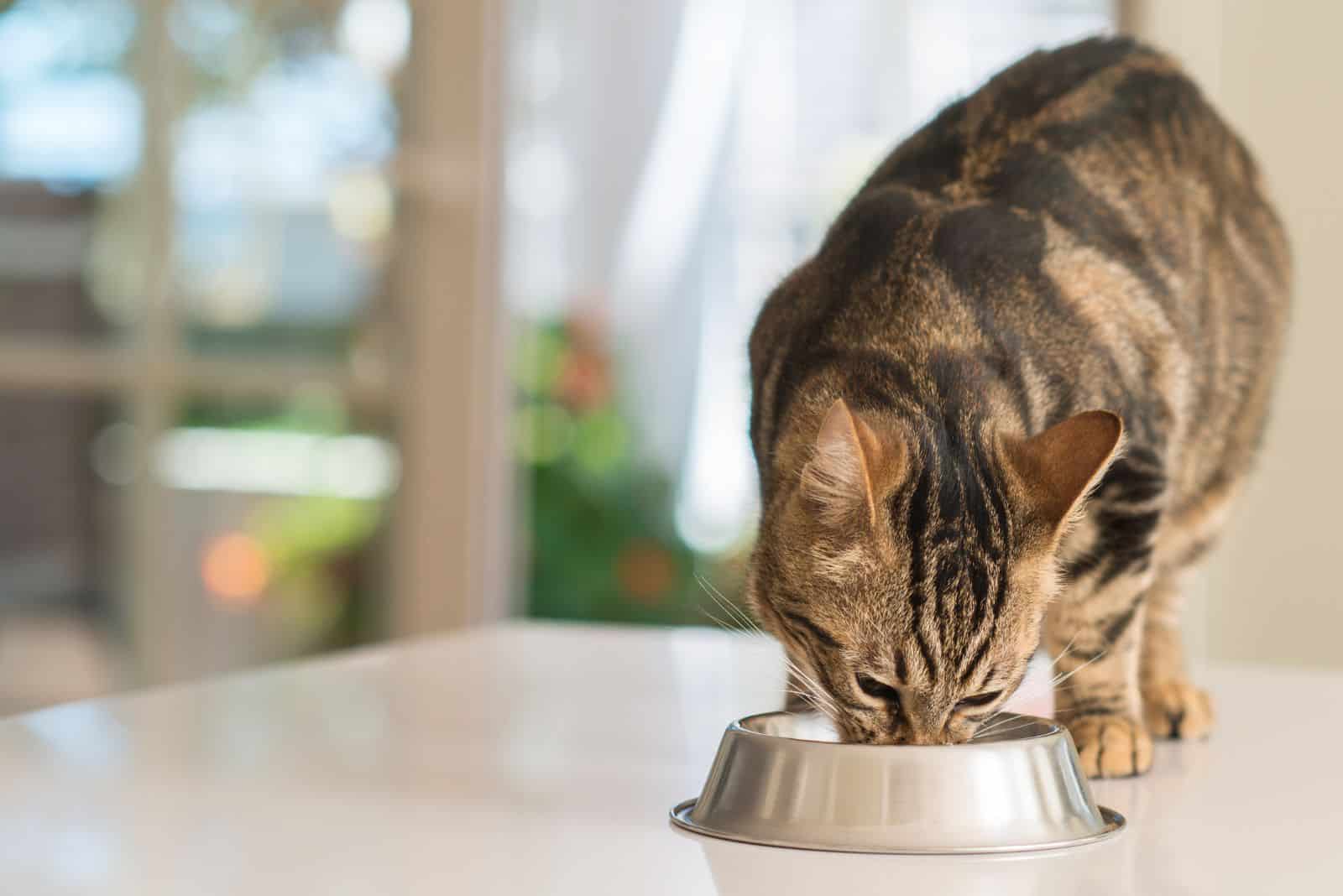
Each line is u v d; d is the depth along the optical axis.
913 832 1.26
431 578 4.05
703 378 4.92
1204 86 3.15
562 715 1.91
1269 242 2.26
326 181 4.02
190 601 4.09
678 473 4.88
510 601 4.34
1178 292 1.95
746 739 1.35
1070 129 1.95
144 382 4.05
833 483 1.60
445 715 1.91
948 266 1.77
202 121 4.01
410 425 4.05
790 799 1.29
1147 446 1.83
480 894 1.13
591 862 1.22
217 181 4.03
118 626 4.09
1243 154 2.25
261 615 4.09
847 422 1.55
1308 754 1.77
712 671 2.28
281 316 4.05
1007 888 1.15
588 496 4.69
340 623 4.08
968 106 2.04
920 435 1.63
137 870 1.19
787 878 1.17
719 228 4.89
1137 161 1.98
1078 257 1.83
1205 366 2.06
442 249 4.02
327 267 4.04
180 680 4.09
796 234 4.79
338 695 2.04
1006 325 1.75
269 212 4.03
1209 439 2.15
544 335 4.71
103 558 4.09
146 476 4.09
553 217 4.66
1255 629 3.25
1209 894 1.15
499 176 4.06
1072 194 1.88
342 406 4.06
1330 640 3.21
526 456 4.67
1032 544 1.62
